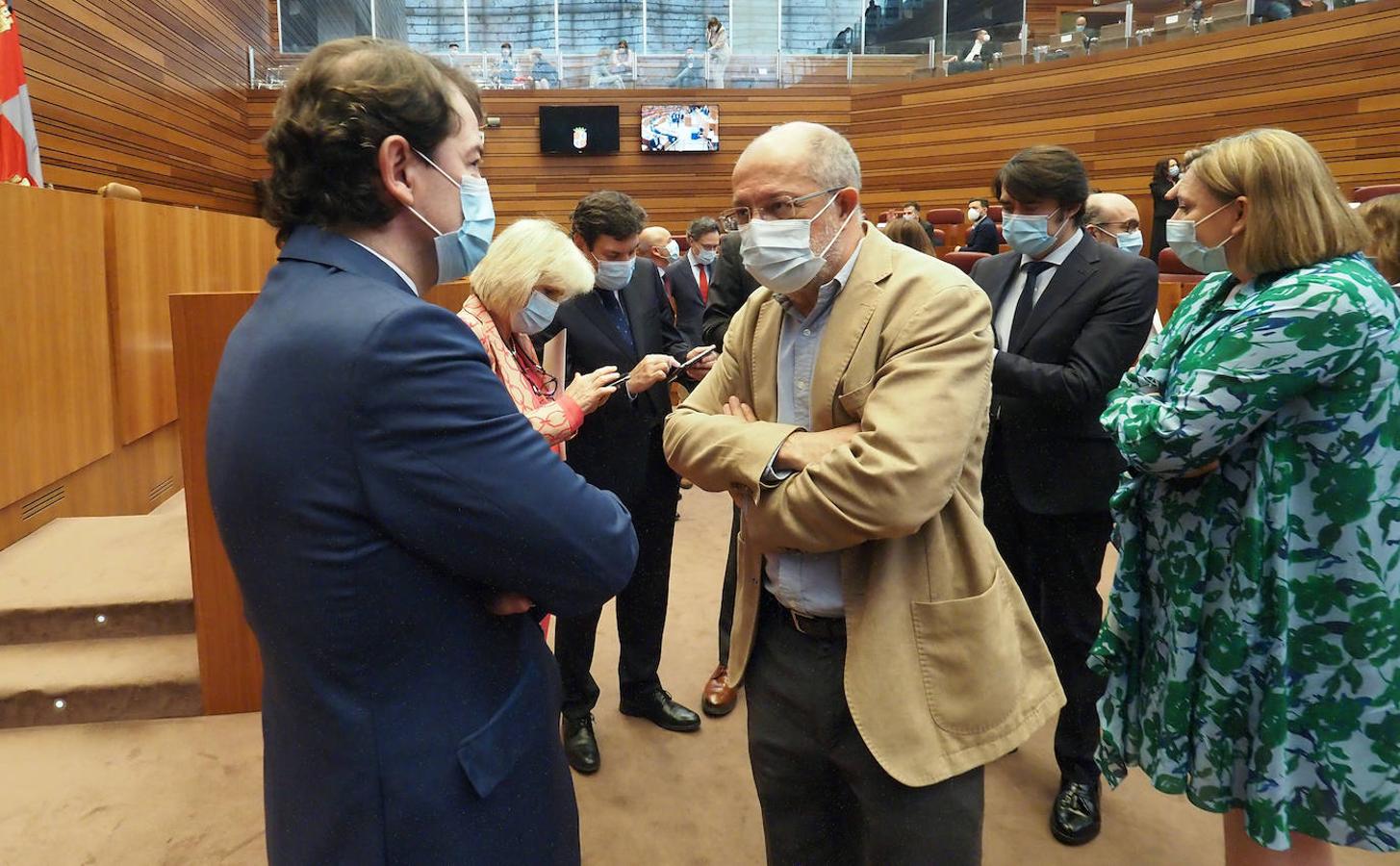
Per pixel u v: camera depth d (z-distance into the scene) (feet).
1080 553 6.84
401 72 2.89
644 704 8.54
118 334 12.55
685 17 49.08
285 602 2.69
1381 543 4.27
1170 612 4.78
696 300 10.21
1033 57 39.50
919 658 4.15
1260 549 4.40
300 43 44.11
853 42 47.03
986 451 7.29
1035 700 4.44
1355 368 4.20
